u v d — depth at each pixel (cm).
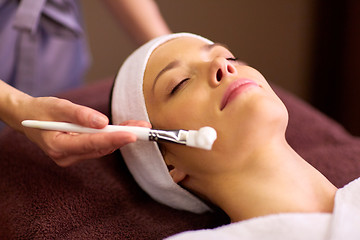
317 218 64
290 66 208
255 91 70
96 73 185
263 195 71
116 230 81
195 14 189
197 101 72
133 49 185
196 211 89
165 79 76
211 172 75
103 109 104
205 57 79
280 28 201
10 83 118
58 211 82
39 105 72
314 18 201
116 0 115
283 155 72
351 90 190
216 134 67
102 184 88
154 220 86
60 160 73
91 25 178
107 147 65
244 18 195
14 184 87
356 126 191
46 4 112
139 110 79
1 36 112
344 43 191
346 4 186
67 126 68
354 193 68
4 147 92
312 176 73
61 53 124
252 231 67
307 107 118
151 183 85
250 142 70
